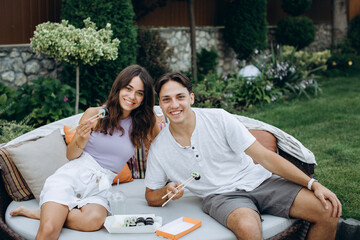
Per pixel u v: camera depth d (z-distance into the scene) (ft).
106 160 9.11
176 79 8.18
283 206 8.10
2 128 14.84
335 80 32.73
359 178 12.94
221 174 8.59
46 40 15.57
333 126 19.44
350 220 10.31
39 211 8.46
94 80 19.69
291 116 21.70
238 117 10.55
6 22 19.95
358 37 41.39
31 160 9.25
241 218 7.43
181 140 8.51
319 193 7.83
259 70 27.30
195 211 8.69
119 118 9.20
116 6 19.62
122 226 7.82
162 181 8.98
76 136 8.70
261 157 8.30
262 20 29.73
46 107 17.58
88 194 8.70
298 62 28.78
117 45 17.21
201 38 30.53
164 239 7.48
